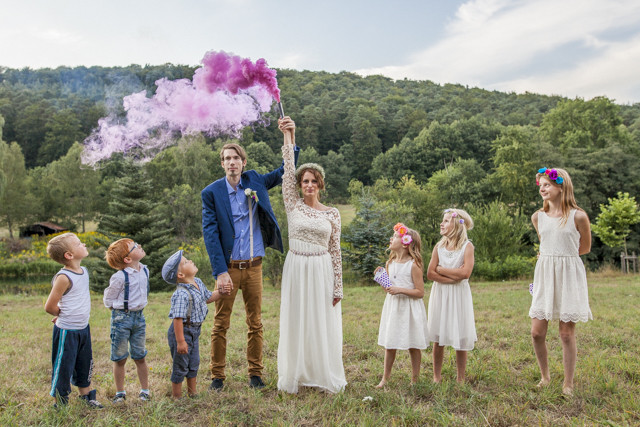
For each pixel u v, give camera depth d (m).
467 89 154.88
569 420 3.34
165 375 4.72
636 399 3.67
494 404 3.58
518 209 41.03
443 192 42.59
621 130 45.53
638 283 13.83
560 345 5.72
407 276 4.27
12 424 3.26
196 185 45.81
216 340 4.20
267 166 57.94
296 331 4.18
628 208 22.70
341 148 95.31
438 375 4.35
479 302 9.96
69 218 55.59
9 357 5.54
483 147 77.00
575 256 4.04
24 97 77.62
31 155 72.75
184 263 3.88
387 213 22.61
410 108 115.69
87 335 3.81
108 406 3.69
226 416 3.43
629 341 5.85
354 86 154.50
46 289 21.52
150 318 8.45
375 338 6.26
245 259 4.21
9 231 53.12
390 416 3.42
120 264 3.92
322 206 4.48
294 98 112.75
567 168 38.06
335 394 3.91
